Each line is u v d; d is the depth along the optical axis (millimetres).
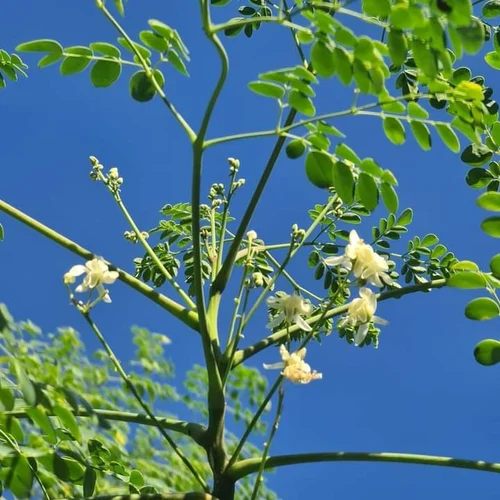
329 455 964
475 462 951
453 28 870
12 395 896
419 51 889
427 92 994
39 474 979
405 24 878
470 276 978
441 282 1037
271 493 1509
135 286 1011
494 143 999
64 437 956
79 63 1002
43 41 996
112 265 1006
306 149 930
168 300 1017
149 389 1507
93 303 972
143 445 1462
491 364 955
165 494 953
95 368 1454
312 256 1131
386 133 930
